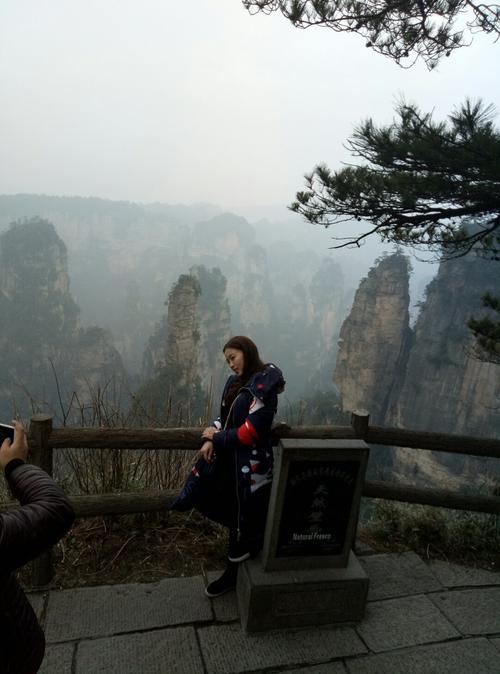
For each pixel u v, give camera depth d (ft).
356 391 173.37
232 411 8.08
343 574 8.39
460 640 8.44
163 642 7.96
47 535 3.83
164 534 10.77
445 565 10.67
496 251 17.12
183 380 170.81
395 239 17.71
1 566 3.58
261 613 8.12
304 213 17.20
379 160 16.01
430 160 14.74
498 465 108.37
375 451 128.57
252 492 8.01
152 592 9.10
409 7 14.25
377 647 8.14
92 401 11.88
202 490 8.30
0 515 3.68
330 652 7.96
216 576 9.64
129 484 11.59
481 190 14.56
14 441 4.43
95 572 9.58
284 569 8.30
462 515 12.32
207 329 303.07
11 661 3.89
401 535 11.62
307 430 9.83
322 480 8.05
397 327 165.78
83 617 8.41
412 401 145.89
